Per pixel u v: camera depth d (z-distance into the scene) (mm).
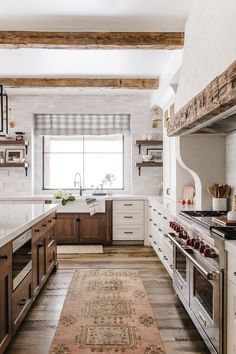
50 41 3775
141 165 6594
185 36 3521
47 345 2664
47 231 3982
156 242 5301
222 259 2184
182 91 3467
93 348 2604
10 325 2494
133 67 5059
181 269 3275
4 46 3834
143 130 6797
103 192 6910
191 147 3928
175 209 4109
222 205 3715
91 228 6293
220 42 2332
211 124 3125
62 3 3178
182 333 2854
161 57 4590
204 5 2775
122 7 3264
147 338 2764
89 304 3475
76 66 5000
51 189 7016
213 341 2283
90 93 6641
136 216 6289
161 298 3637
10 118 6723
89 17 3467
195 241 2678
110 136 7059
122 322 3057
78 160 7078
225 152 3922
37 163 6977
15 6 3230
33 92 6516
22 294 2840
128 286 4020
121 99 6801
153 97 6289
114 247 6125
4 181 6789
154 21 3549
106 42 3797
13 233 2477
